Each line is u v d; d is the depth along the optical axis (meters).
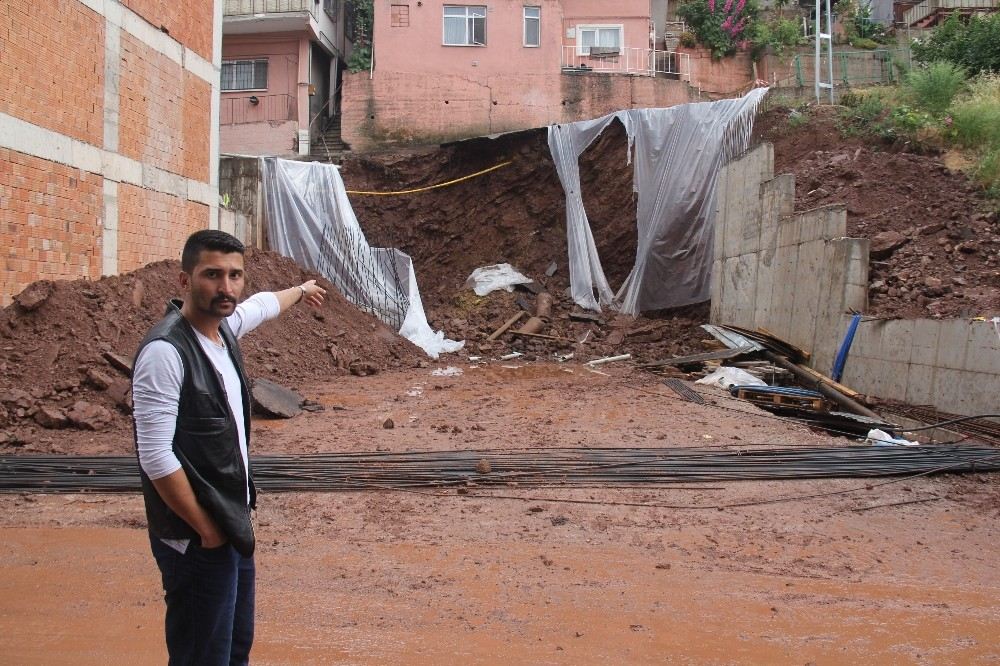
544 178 21.06
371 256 18.12
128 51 12.43
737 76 25.12
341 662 3.65
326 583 4.64
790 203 13.90
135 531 5.57
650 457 7.61
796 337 13.29
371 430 9.05
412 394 11.98
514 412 10.33
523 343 17.66
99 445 8.04
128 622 4.08
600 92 23.61
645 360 16.20
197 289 2.59
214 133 15.37
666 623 4.18
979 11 24.80
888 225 13.36
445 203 21.81
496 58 23.64
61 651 3.74
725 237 16.50
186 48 14.23
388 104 23.53
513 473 7.06
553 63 23.72
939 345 9.82
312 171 18.34
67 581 4.63
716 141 17.31
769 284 14.41
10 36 9.95
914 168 14.46
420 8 23.47
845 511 6.28
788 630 4.13
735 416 10.05
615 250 20.05
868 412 10.52
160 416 2.44
